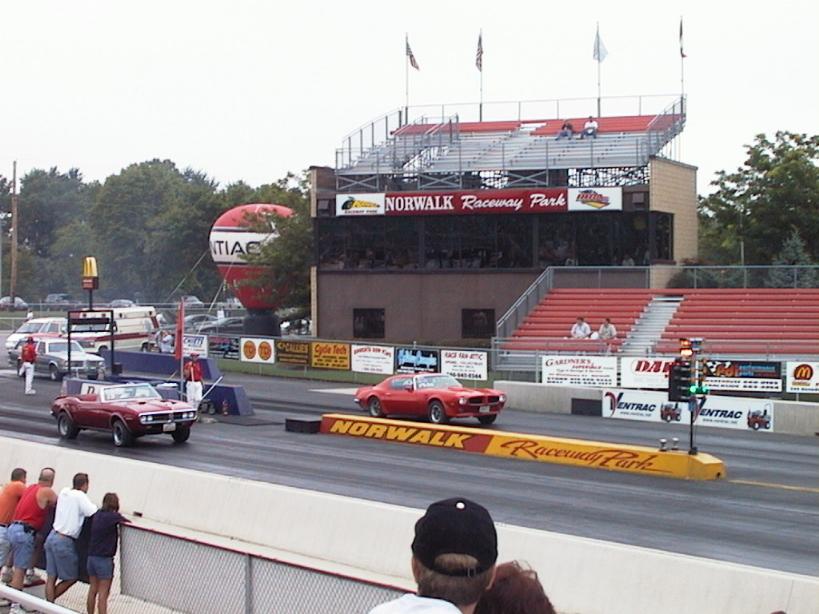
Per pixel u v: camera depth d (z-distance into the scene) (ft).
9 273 427.74
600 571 43.83
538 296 164.86
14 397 135.13
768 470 81.35
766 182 196.54
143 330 196.34
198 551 43.06
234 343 172.04
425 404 106.32
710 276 163.53
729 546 55.01
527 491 71.51
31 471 74.33
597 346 141.18
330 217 182.91
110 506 45.68
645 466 79.66
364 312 183.01
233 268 209.87
